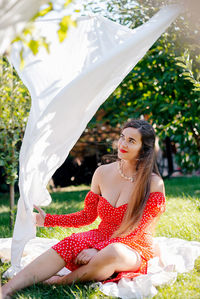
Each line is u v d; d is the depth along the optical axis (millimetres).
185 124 4805
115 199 2627
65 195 6582
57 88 2684
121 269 2373
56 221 2678
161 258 2742
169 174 8672
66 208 5137
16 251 2520
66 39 2678
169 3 2547
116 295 2211
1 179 7645
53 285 2395
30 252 3090
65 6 1627
